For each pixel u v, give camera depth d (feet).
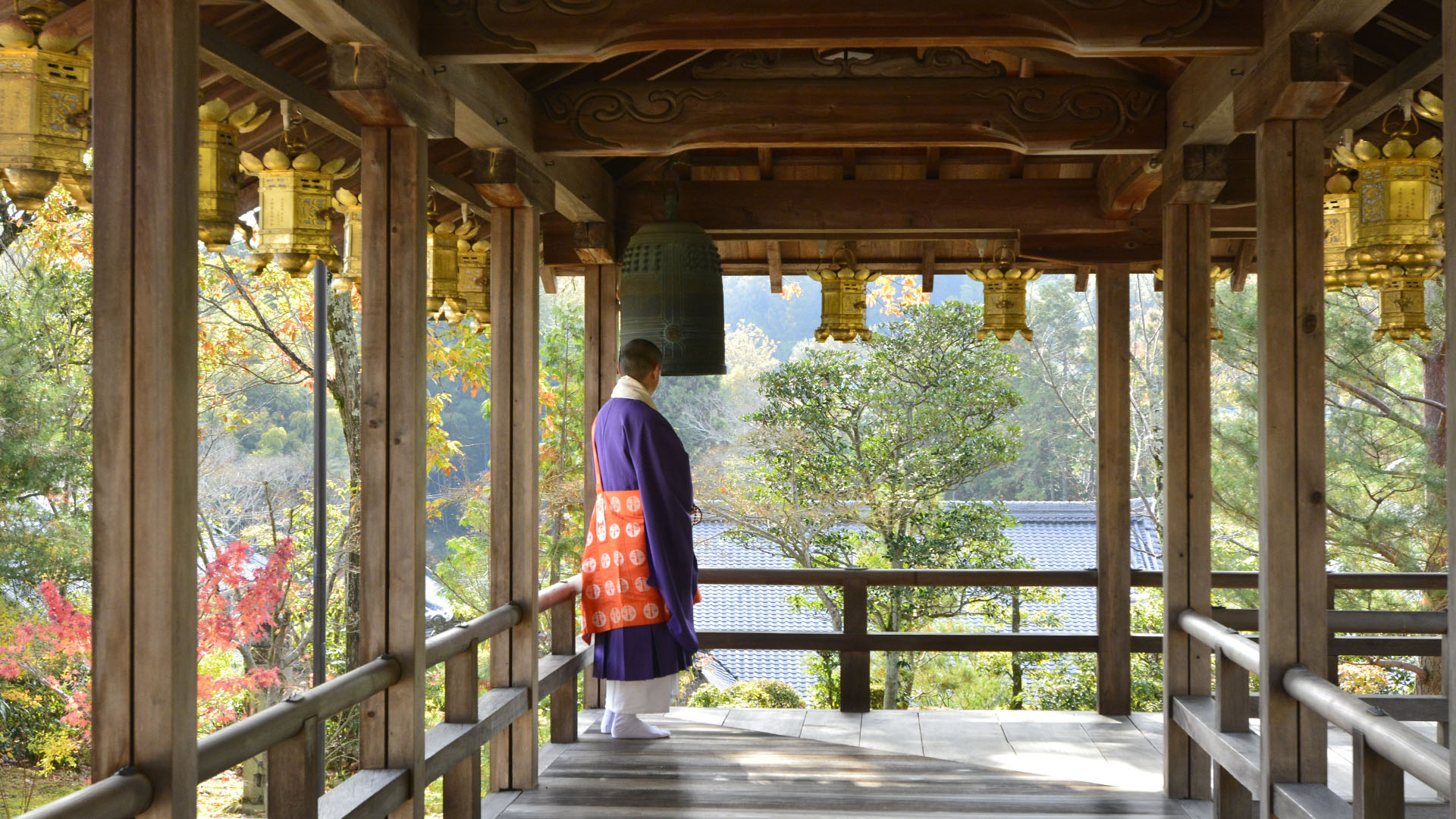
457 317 13.20
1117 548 17.43
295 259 9.22
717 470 33.01
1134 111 12.30
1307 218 9.33
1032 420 61.87
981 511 31.73
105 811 5.25
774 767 14.30
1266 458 9.41
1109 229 16.51
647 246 14.70
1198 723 11.68
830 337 17.21
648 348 14.55
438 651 10.03
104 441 5.74
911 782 13.70
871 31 9.71
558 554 27.78
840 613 30.76
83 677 21.07
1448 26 5.89
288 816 7.52
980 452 31.73
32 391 19.86
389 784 8.82
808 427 32.53
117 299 5.75
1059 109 12.34
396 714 9.23
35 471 19.40
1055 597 37.04
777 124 12.44
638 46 9.84
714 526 45.91
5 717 20.75
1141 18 9.49
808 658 31.65
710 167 16.99
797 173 17.15
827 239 16.96
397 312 9.36
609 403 14.66
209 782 25.96
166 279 5.74
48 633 18.83
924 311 33.09
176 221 5.78
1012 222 16.46
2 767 20.97
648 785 13.46
